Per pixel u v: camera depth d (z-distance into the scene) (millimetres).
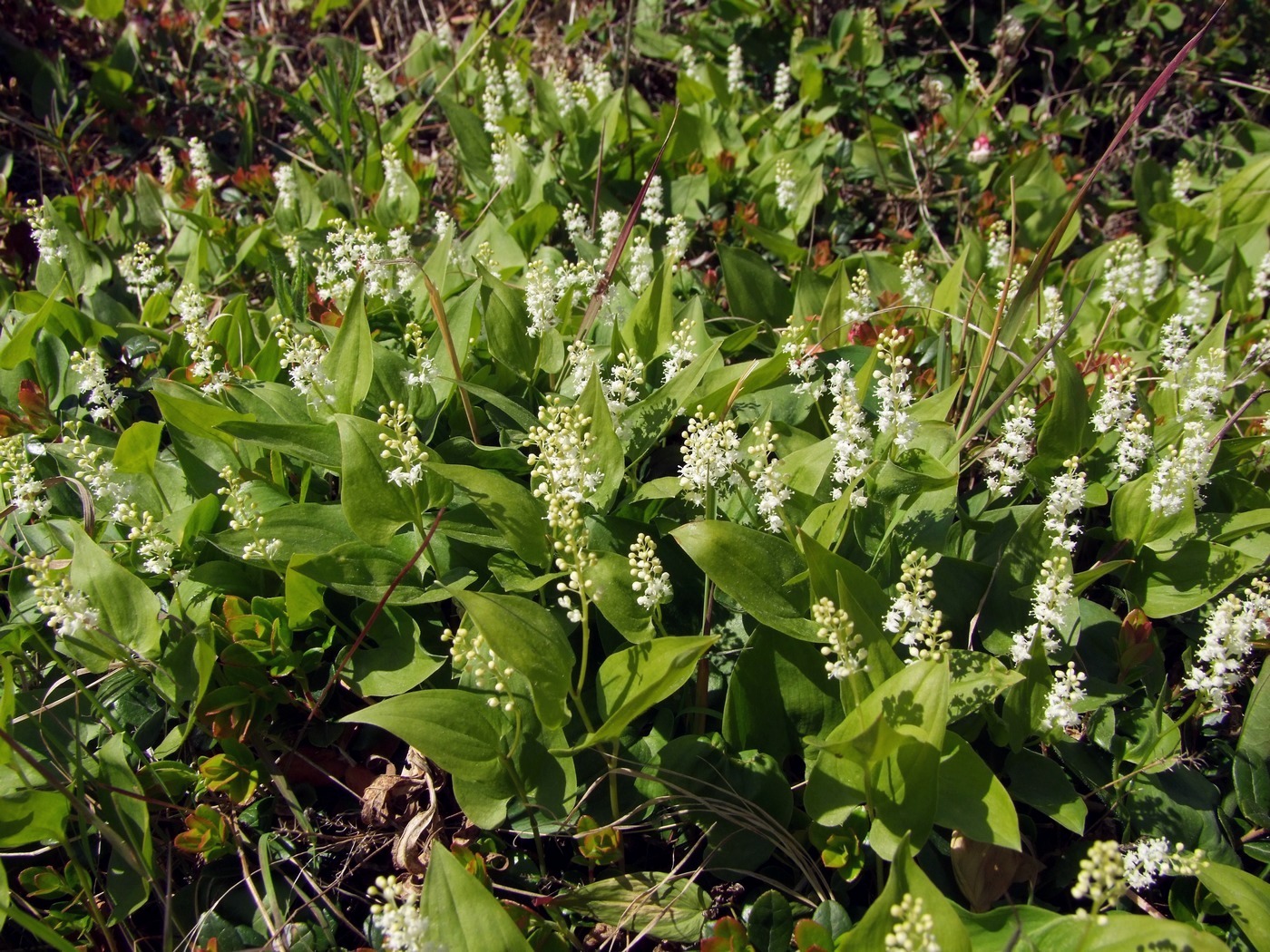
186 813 323
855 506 328
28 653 354
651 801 299
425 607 351
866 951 254
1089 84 720
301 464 396
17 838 295
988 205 580
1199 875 278
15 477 344
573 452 315
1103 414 365
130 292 510
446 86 680
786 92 652
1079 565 392
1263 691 315
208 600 343
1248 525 354
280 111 680
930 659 289
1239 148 642
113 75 627
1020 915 267
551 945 297
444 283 436
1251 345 469
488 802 296
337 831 332
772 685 319
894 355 334
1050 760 319
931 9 700
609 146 577
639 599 296
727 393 375
